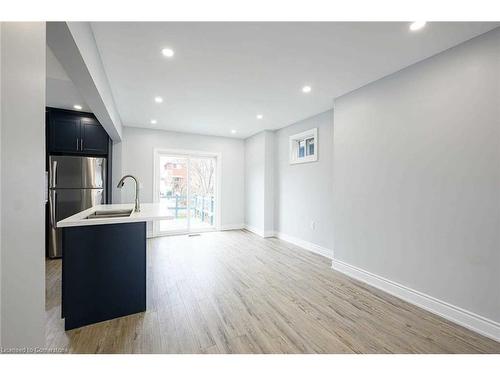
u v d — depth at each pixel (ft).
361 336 6.18
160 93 10.64
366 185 9.53
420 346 5.81
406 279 8.11
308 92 10.36
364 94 9.68
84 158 12.82
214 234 18.45
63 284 6.32
